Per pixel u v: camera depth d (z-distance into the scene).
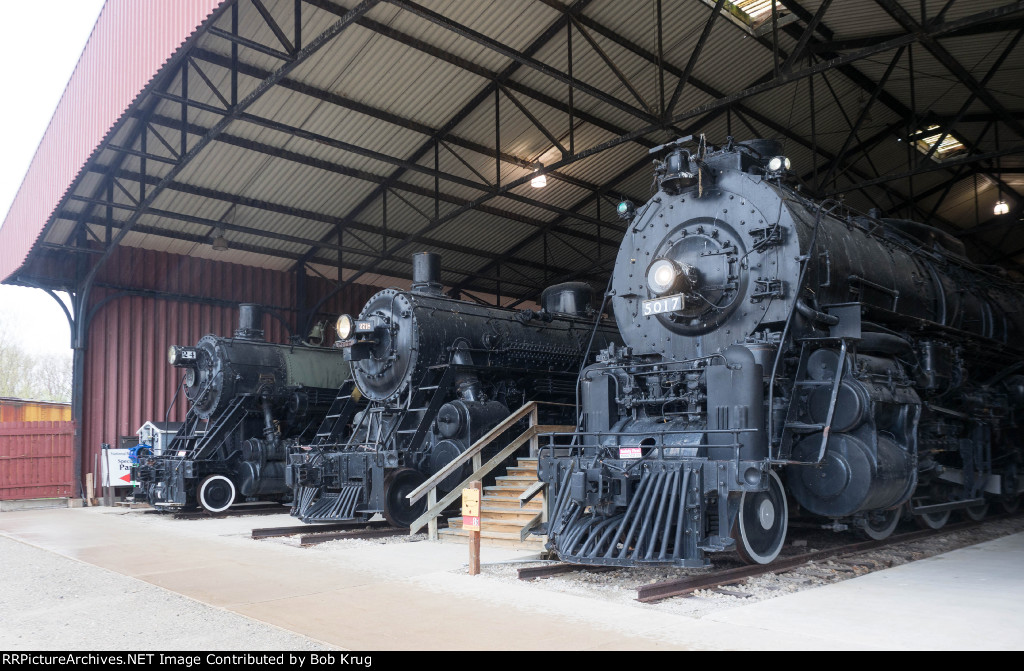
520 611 6.51
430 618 6.30
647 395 9.38
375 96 16.91
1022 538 10.63
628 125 19.70
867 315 9.65
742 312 8.94
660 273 8.82
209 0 11.30
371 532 12.13
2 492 18.98
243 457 16.81
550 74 14.44
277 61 15.30
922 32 12.20
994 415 12.05
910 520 11.62
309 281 24.22
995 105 16.61
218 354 17.30
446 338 13.84
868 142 22.23
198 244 21.42
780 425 8.38
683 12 16.27
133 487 20.81
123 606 7.03
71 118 16.69
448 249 24.38
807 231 8.91
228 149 17.78
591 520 8.11
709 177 9.54
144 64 13.22
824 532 10.71
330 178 19.67
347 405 15.61
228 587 7.84
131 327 20.77
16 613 6.87
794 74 13.35
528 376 14.98
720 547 7.37
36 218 18.39
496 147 18.30
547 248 25.78
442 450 12.62
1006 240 28.50
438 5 14.46
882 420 8.88
